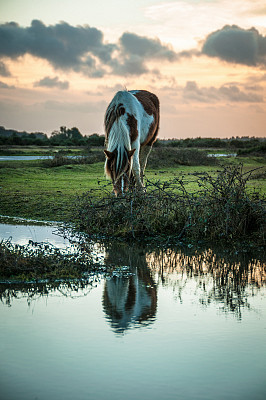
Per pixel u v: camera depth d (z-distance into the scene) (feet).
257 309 16.22
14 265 20.67
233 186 31.91
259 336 13.64
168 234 30.63
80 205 35.09
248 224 30.17
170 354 12.34
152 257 24.95
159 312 15.76
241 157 108.37
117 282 19.83
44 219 37.06
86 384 10.76
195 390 10.54
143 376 11.15
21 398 10.13
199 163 88.17
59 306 16.30
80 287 18.93
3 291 18.20
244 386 10.74
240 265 23.31
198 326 14.43
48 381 10.89
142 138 37.11
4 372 11.30
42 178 65.51
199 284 19.67
